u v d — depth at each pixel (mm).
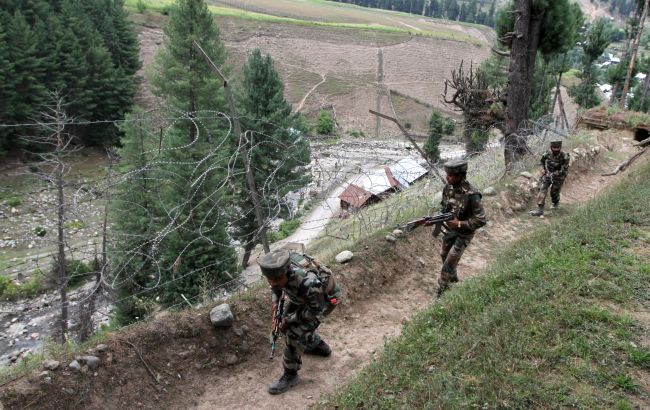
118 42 54812
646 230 6293
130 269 9109
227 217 12828
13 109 38969
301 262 4406
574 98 41906
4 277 23125
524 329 4258
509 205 10695
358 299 6504
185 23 25422
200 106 24984
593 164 15039
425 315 5137
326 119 43875
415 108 78500
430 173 10914
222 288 7258
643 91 35094
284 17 116625
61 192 9203
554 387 3551
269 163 20234
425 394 3740
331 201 27031
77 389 4168
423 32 118625
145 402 4422
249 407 4516
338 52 94562
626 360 3764
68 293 17375
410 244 7797
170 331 4879
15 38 40719
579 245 5914
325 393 4566
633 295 4660
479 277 5836
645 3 32594
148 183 8242
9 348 18984
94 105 45594
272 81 24906
